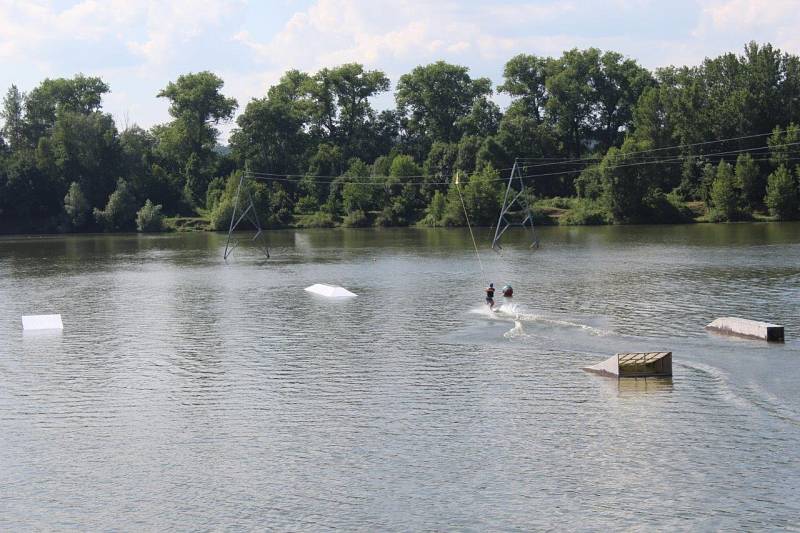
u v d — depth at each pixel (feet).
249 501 120.78
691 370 177.68
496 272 363.97
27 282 369.30
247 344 217.97
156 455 138.62
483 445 138.92
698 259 398.01
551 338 214.07
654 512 113.80
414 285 326.44
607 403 157.89
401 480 126.31
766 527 108.99
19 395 174.60
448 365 189.67
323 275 374.02
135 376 187.62
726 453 131.85
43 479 130.41
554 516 113.70
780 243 481.05
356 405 161.89
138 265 446.19
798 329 214.90
